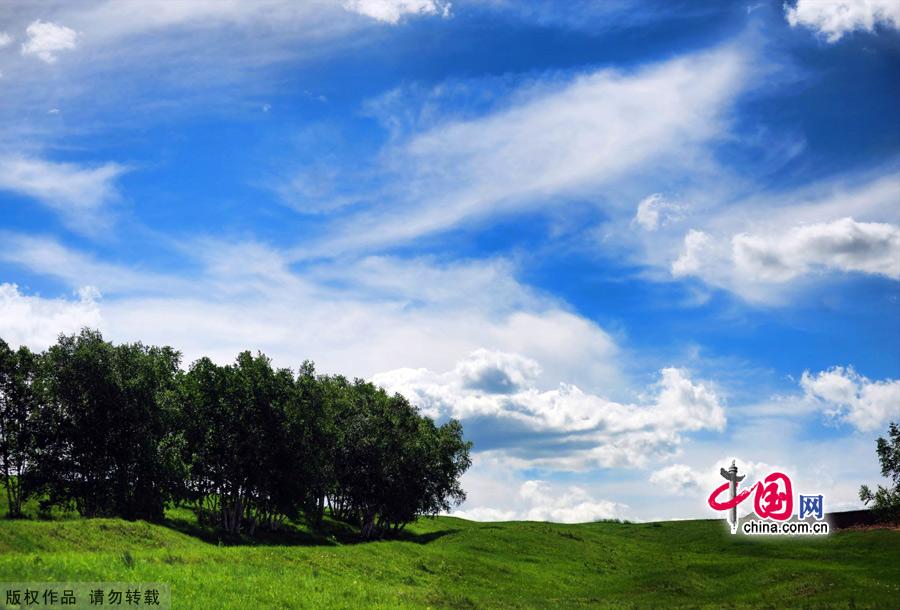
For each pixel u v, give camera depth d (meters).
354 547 61.88
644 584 60.25
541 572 67.00
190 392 81.50
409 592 42.66
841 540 74.81
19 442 70.25
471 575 60.00
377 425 96.75
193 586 30.31
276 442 80.25
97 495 71.06
